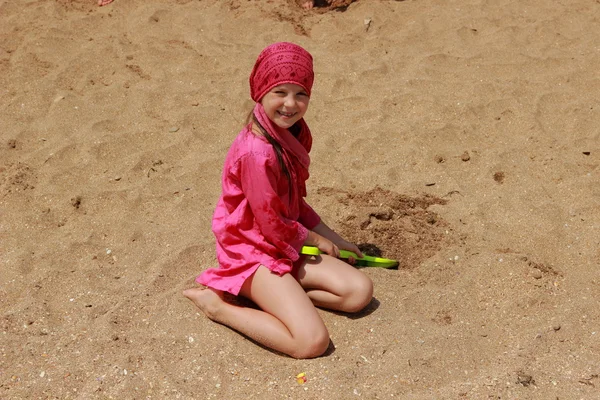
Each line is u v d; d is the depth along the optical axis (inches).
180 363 121.9
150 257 149.1
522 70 223.5
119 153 185.6
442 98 209.2
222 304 129.9
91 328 129.6
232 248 130.1
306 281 131.4
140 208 165.2
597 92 211.2
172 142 189.6
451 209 164.4
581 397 113.8
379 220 162.7
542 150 185.3
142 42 239.8
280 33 246.2
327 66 226.4
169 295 138.0
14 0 263.9
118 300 137.3
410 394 115.0
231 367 121.0
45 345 125.5
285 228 126.1
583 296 136.6
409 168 180.2
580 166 178.4
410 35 244.4
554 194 168.7
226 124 198.7
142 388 116.1
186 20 252.8
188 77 220.8
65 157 183.6
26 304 135.0
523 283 140.6
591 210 162.1
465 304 135.9
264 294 126.0
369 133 193.0
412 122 198.4
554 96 208.7
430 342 125.2
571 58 228.8
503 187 171.9
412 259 150.2
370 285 129.6
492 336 128.1
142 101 207.5
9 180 173.9
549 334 126.8
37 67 225.0
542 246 152.0
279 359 123.2
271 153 124.1
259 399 114.4
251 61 229.1
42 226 159.9
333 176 176.7
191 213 163.2
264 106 123.8
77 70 223.5
